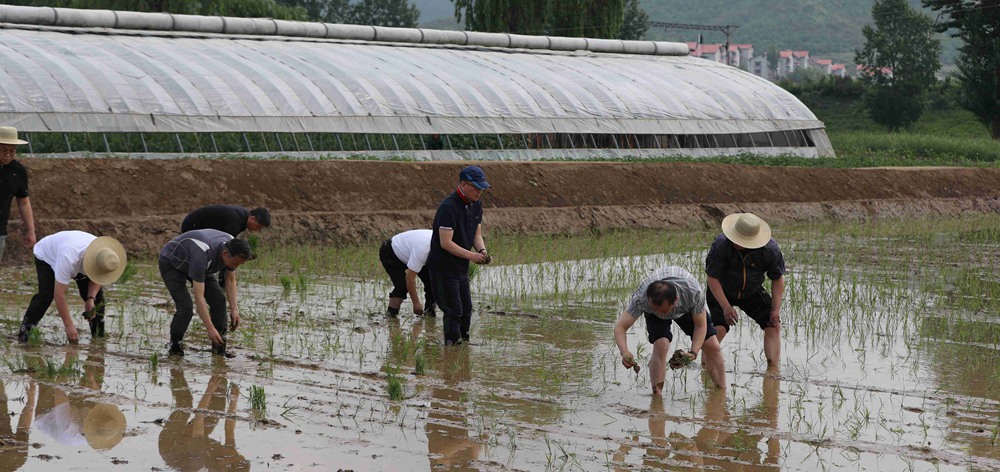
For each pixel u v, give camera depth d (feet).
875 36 370.53
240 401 34.30
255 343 43.68
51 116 105.40
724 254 40.55
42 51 116.47
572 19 218.79
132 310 50.57
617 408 34.58
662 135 150.30
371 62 140.26
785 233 98.02
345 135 123.65
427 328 48.52
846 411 34.50
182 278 40.96
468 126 132.46
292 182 89.92
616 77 158.81
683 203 112.16
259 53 134.82
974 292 60.59
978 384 38.58
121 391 35.27
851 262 74.13
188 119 113.70
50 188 78.23
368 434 30.78
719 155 155.33
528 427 32.01
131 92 113.29
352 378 37.96
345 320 49.42
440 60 149.69
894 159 170.71
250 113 118.21
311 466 27.68
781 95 172.24
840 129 329.93
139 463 27.73
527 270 68.33
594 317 51.72
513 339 45.96
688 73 171.94
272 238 80.38
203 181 85.61
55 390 35.19
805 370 40.68
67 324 42.42
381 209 92.89
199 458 28.19
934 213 126.21
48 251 42.09
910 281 64.80
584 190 106.32
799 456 29.58
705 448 30.17
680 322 38.14
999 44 279.90
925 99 324.39
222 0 210.79
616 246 84.07
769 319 41.65
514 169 104.27
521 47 171.63
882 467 28.63
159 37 137.28
